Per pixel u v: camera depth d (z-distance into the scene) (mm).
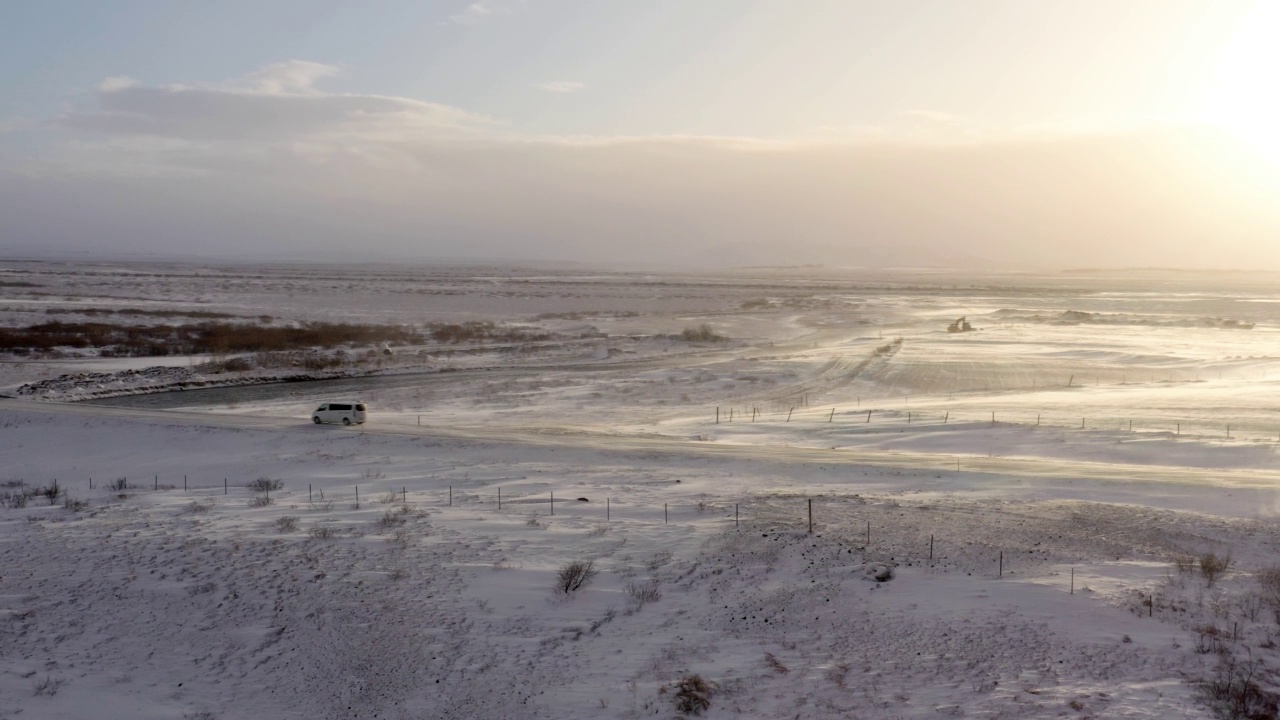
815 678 15727
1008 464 35406
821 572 20953
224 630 17531
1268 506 27297
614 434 45094
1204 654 16297
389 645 17062
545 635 17656
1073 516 25625
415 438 41938
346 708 14859
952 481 31625
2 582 19375
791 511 26422
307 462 37094
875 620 18188
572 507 27453
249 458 38375
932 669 15992
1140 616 18125
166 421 46469
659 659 16609
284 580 19891
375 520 25438
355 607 18609
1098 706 14242
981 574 20750
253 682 15664
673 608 19062
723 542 23156
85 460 38938
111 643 16797
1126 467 34562
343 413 46125
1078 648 16609
